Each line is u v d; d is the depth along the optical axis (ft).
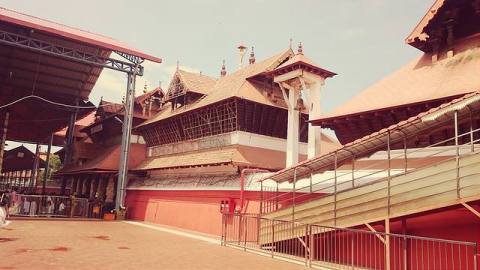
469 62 50.83
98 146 135.03
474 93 33.55
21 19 85.61
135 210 109.50
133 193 113.60
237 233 68.74
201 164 80.59
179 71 102.63
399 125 38.32
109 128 133.49
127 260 40.73
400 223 43.21
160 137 108.78
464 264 38.04
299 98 70.69
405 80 56.49
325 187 53.88
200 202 82.38
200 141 89.71
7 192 102.94
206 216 79.20
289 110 71.72
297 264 43.42
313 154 66.23
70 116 144.15
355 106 56.39
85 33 103.86
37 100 137.18
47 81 127.44
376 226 45.03
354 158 46.75
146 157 116.16
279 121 83.30
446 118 37.24
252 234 64.95
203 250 51.72
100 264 37.55
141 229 78.74
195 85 98.73
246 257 47.06
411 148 49.42
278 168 77.56
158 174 106.32
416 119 37.09
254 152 77.97
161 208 97.04
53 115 146.61
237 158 72.59
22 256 39.52
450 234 39.63
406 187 38.58
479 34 54.13
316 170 52.85
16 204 92.94
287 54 84.48
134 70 100.89
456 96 43.21
